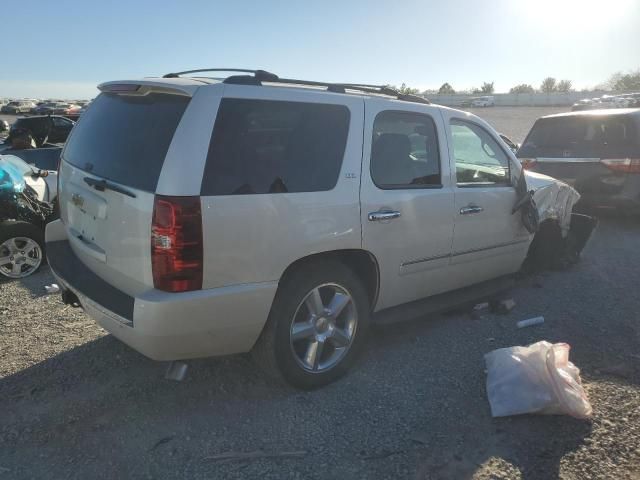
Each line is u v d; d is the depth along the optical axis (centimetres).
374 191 353
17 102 5256
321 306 340
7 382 351
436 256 406
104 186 305
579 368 381
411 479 268
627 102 3719
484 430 308
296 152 319
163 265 275
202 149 283
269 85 322
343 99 348
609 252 692
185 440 296
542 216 541
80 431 302
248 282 299
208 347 302
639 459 283
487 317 476
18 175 596
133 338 286
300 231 314
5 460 277
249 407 328
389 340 424
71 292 351
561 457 284
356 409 327
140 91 322
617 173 769
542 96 6681
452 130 423
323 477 269
